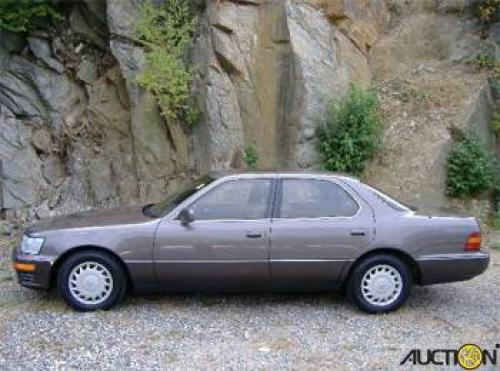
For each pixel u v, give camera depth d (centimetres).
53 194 1256
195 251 619
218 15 1120
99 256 623
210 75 1103
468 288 739
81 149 1272
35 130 1298
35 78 1293
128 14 1177
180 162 1145
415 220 637
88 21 1285
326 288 641
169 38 1141
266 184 643
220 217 629
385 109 1148
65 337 559
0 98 1302
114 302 629
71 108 1305
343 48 1182
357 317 625
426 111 1133
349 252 628
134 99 1170
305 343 552
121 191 1202
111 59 1294
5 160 1266
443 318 627
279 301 675
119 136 1255
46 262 615
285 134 1096
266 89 1111
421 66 1236
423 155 1074
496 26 1234
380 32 1275
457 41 1249
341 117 1066
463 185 1066
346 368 500
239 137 1101
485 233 1017
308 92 1077
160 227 621
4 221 1229
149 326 589
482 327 602
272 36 1120
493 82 1173
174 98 1112
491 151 1138
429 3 1290
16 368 493
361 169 1064
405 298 638
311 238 625
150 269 619
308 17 1141
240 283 630
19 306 651
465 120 1105
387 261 634
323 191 645
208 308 647
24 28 1255
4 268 855
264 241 622
